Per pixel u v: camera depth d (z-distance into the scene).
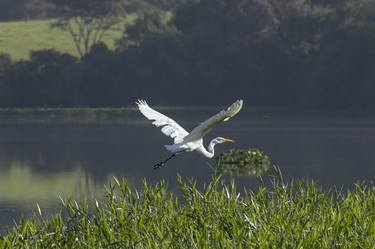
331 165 41.72
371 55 92.31
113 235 15.58
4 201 31.52
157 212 16.83
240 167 40.31
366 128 66.38
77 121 80.06
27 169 43.28
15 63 98.88
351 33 93.19
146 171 40.53
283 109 94.69
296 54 98.31
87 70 98.06
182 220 16.28
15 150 53.75
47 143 58.28
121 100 98.75
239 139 58.78
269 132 64.38
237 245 15.10
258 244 14.82
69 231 16.19
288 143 55.06
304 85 96.25
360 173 38.34
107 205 17.67
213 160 44.28
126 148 53.84
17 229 16.56
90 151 52.22
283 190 18.31
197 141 15.18
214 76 98.88
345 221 16.00
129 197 17.50
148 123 77.12
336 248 15.27
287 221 16.09
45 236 15.78
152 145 55.75
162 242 15.26
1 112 92.69
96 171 41.59
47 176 39.97
